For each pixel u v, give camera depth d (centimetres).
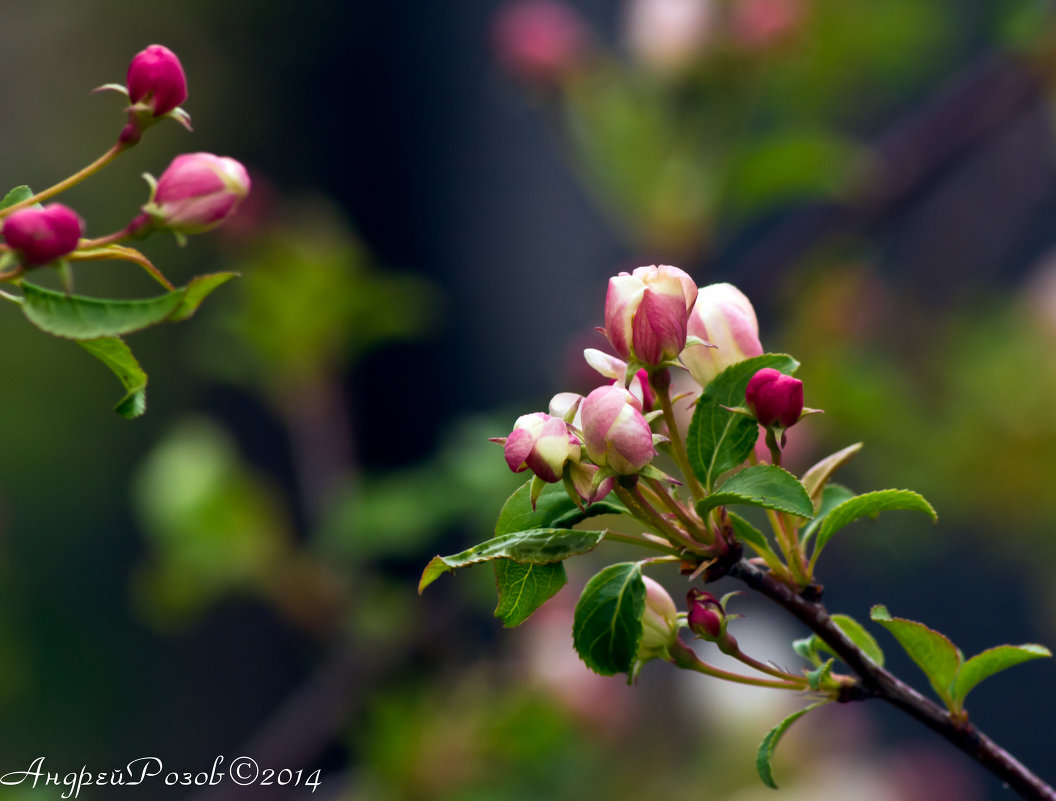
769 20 257
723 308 154
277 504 308
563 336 420
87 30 445
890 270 364
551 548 152
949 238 351
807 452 281
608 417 151
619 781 266
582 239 427
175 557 289
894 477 315
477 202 440
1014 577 403
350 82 463
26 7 433
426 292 293
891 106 364
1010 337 333
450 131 452
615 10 392
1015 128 342
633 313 152
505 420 282
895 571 347
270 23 463
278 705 443
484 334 427
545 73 275
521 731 256
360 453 409
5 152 421
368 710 276
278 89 468
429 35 452
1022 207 350
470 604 276
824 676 154
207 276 150
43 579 428
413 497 278
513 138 439
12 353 434
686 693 277
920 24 321
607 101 272
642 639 154
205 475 291
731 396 153
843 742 285
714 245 275
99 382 451
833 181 253
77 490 439
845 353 287
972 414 322
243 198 152
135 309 150
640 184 268
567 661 259
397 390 416
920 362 340
